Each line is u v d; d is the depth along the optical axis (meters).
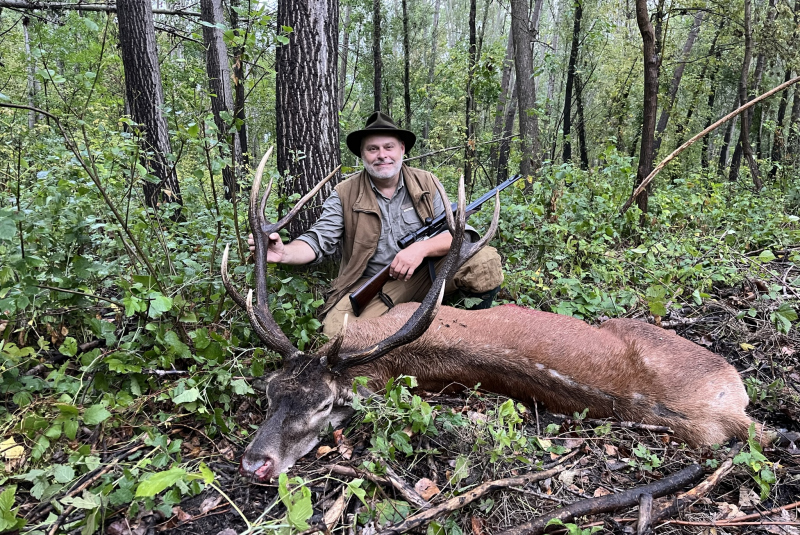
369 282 3.87
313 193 3.85
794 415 3.31
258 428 2.94
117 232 3.70
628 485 2.76
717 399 3.11
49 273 3.28
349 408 3.25
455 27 30.59
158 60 6.75
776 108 21.20
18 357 2.93
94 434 2.82
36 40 4.73
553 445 3.02
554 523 2.26
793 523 2.44
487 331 3.54
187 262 3.75
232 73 3.69
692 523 2.42
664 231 6.19
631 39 17.47
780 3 13.61
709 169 12.43
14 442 2.68
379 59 15.63
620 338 3.53
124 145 3.79
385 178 4.11
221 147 3.87
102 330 3.24
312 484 2.68
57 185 3.58
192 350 3.46
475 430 2.91
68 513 2.35
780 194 9.55
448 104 15.56
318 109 4.70
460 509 2.46
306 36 4.54
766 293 4.74
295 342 3.81
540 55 25.50
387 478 2.56
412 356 3.53
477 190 11.06
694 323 4.43
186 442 2.97
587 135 20.52
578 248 5.25
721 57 19.27
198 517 2.46
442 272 3.23
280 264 4.30
